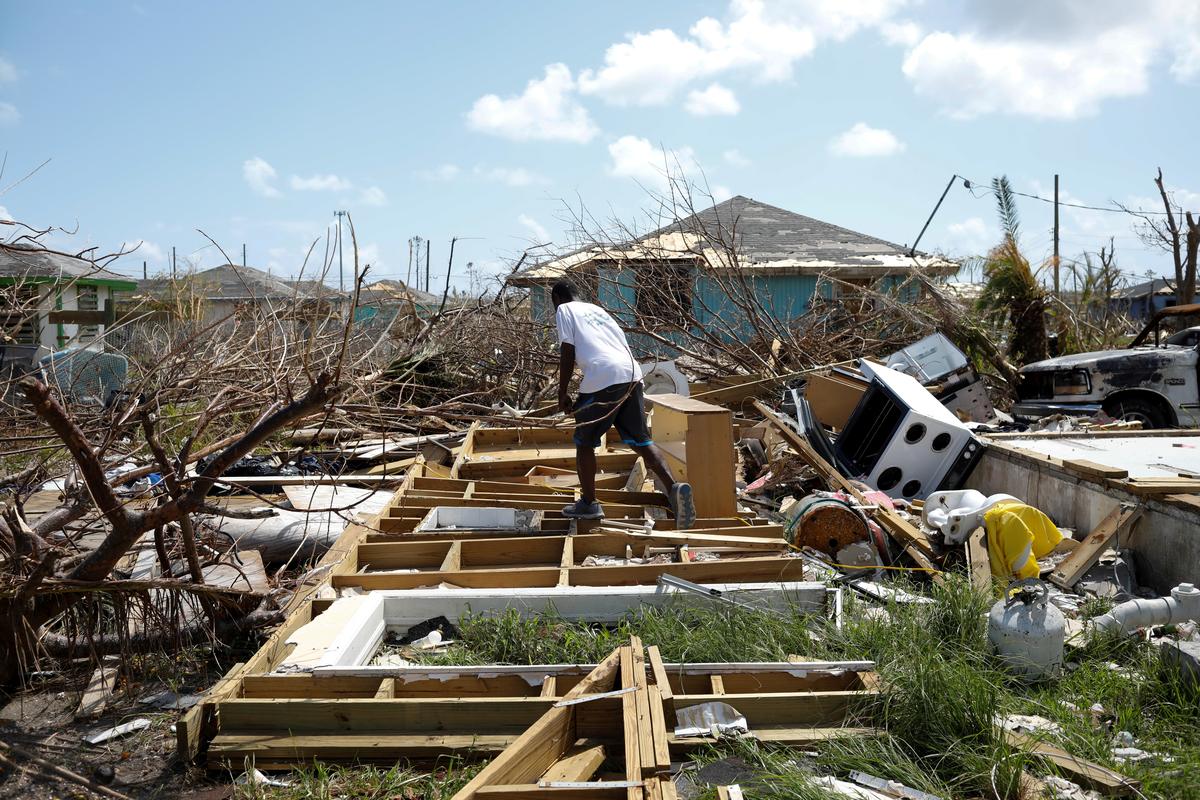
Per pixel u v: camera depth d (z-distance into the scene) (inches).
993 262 588.7
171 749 154.7
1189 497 225.3
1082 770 132.1
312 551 252.5
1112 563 241.8
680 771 136.8
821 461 325.4
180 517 174.1
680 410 269.1
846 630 184.4
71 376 283.4
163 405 250.8
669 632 181.3
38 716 168.4
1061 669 171.2
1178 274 752.3
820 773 136.3
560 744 138.3
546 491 299.7
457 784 135.3
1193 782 128.5
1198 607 190.9
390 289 400.8
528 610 200.5
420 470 322.7
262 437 171.2
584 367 247.3
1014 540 222.5
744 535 241.9
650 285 540.4
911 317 570.6
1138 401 427.2
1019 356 582.2
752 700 149.2
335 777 140.8
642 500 280.5
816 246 801.6
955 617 184.5
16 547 165.5
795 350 514.6
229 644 193.3
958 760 135.6
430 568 232.5
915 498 330.6
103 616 185.3
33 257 234.1
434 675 159.6
